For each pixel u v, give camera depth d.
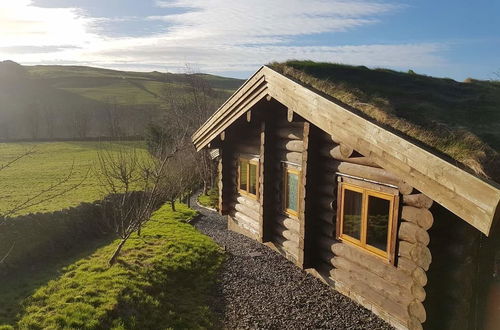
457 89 7.28
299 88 6.07
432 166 3.83
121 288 8.98
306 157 6.95
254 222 9.62
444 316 4.77
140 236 14.27
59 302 8.27
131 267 10.56
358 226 6.17
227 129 9.94
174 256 11.84
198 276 11.02
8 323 7.52
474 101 6.37
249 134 10.02
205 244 13.73
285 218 8.30
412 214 5.00
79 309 7.88
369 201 5.85
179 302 9.40
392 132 4.36
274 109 8.48
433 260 4.70
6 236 11.31
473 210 3.45
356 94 5.62
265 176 8.61
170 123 28.86
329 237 6.91
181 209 21.20
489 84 8.42
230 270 11.39
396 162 4.32
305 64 7.25
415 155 4.02
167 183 16.77
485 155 3.85
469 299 4.60
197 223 18.47
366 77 7.04
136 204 14.02
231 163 11.27
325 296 8.55
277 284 9.84
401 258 5.29
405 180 4.23
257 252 12.88
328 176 6.80
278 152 8.52
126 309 8.27
